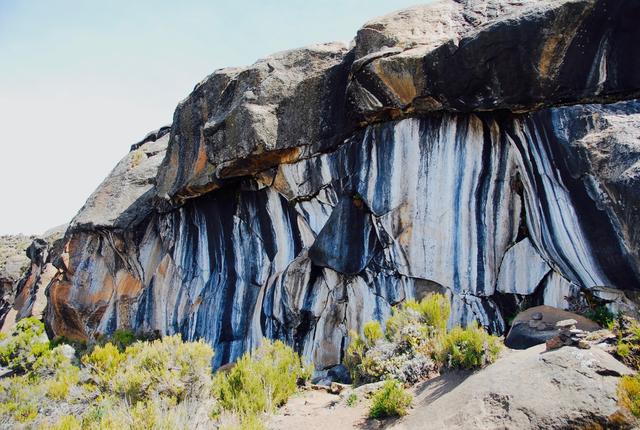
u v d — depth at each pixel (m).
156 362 8.18
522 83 7.61
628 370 4.84
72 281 18.73
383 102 9.43
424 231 9.16
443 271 8.91
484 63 7.80
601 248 6.87
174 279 15.14
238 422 6.43
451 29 9.62
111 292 17.70
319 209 11.17
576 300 7.55
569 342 5.50
